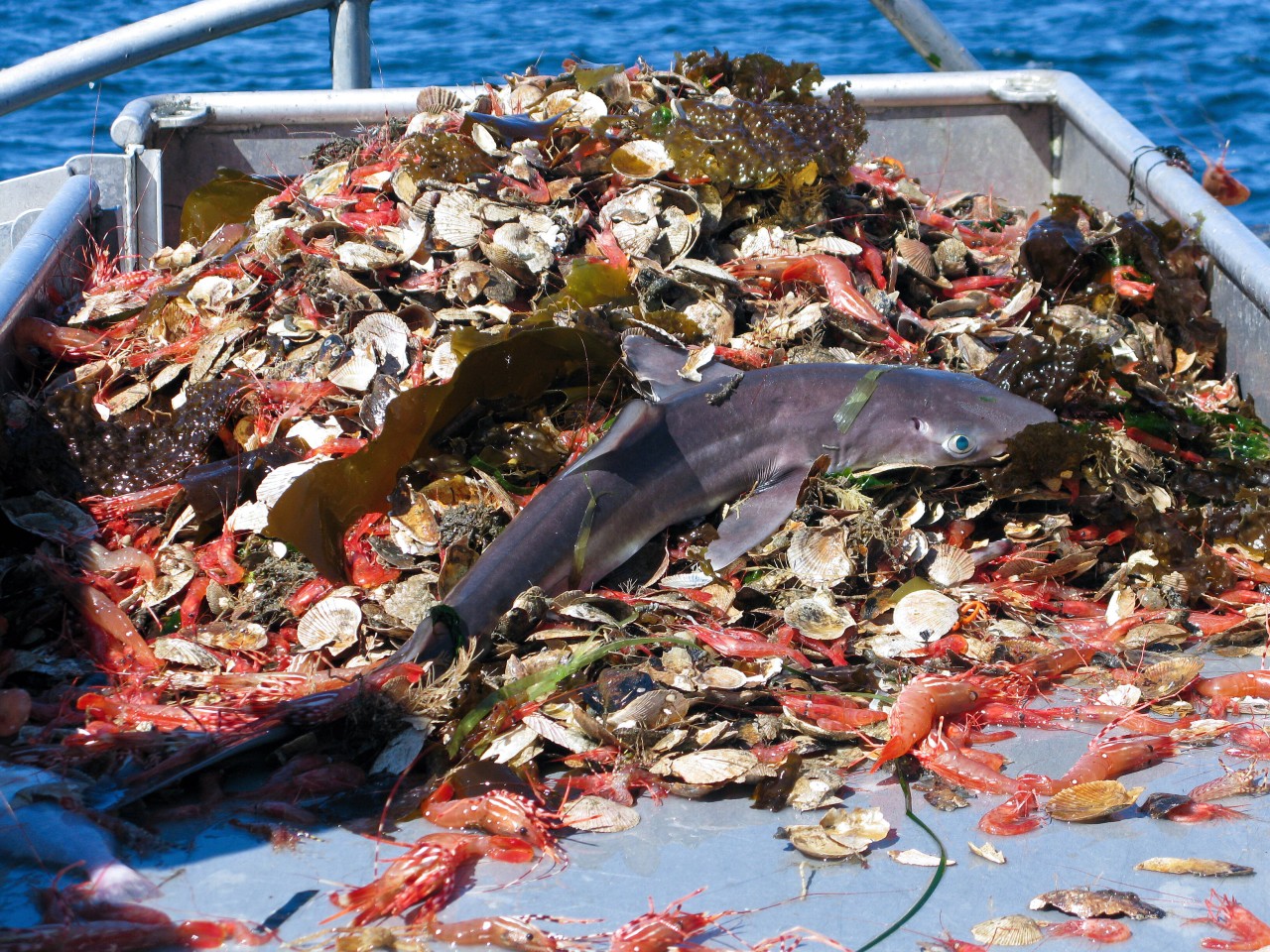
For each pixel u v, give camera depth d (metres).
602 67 6.70
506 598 4.34
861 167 7.30
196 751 3.77
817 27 20.03
